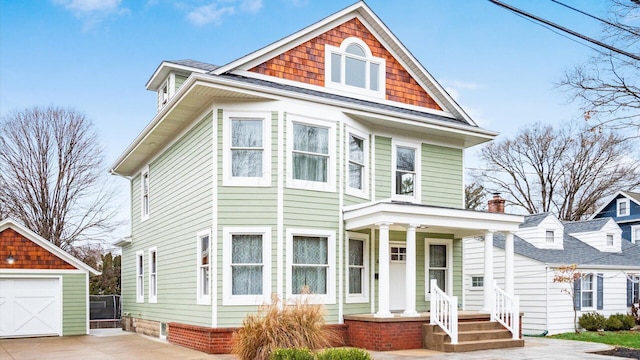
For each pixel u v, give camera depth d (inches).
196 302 572.1
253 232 539.2
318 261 565.6
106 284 1347.2
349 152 602.5
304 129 569.0
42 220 1357.0
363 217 560.7
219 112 548.4
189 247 601.6
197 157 589.6
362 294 603.8
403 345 535.2
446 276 681.6
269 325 442.9
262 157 549.0
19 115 1364.4
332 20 623.8
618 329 858.8
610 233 1059.3
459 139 705.0
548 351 536.1
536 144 1653.5
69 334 739.4
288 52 599.2
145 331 759.1
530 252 896.3
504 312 603.8
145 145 724.0
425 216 562.6
